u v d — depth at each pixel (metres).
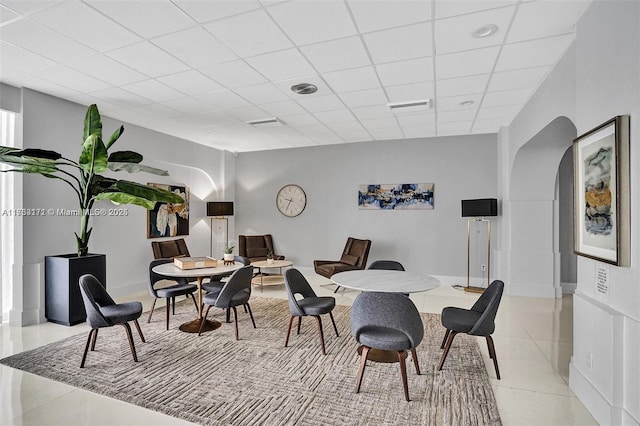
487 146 6.31
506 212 5.73
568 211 6.00
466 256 6.42
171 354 3.26
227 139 6.74
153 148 6.02
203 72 3.59
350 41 2.95
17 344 3.47
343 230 7.19
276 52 3.14
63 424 2.20
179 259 4.16
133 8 2.46
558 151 5.05
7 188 4.13
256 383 2.72
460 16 2.57
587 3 2.39
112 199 3.95
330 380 2.77
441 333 3.90
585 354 2.45
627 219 1.98
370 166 7.00
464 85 3.94
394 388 2.66
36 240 4.17
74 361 3.08
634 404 1.94
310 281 6.85
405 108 4.78
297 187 7.54
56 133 4.37
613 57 2.11
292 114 5.09
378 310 2.46
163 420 2.25
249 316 4.46
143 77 3.72
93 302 2.98
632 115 1.93
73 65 3.43
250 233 7.97
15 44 2.99
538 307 4.93
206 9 2.48
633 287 1.96
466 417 2.29
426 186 6.63
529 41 2.93
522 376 2.89
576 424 2.23
